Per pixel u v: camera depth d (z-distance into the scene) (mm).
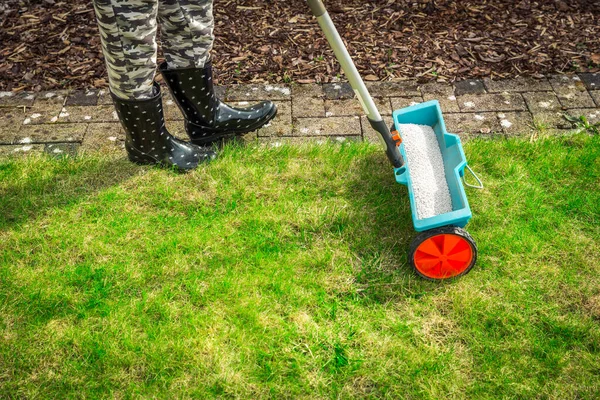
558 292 2344
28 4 4227
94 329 2242
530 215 2658
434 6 4141
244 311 2271
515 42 3814
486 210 2678
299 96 3465
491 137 3133
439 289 2371
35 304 2316
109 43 2422
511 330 2205
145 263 2486
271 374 2080
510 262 2457
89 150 3123
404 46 3824
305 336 2199
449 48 3791
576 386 2029
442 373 2082
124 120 2727
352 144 3045
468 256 2330
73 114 3367
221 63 3727
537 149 2990
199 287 2375
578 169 2859
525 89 3445
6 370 2109
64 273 2449
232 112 3064
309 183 2855
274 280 2391
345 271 2439
